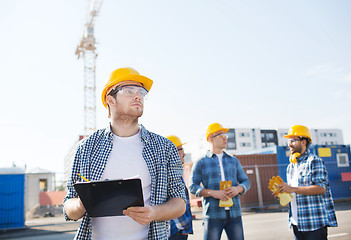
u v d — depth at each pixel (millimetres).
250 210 14578
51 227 11680
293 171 3699
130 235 1706
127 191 1429
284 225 9109
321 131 89625
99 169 1765
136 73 2021
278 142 81562
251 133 79875
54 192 17297
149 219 1500
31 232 10734
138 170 1795
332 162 16500
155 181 1796
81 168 1782
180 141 4434
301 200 3322
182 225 3346
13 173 12508
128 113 1864
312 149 16422
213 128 4293
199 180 4156
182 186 1932
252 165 15789
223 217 3783
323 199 3275
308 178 3373
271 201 15562
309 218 3227
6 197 12188
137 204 1461
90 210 1534
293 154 3627
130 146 1858
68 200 1750
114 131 1912
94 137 1890
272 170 16078
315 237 3189
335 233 7258
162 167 1843
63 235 9414
